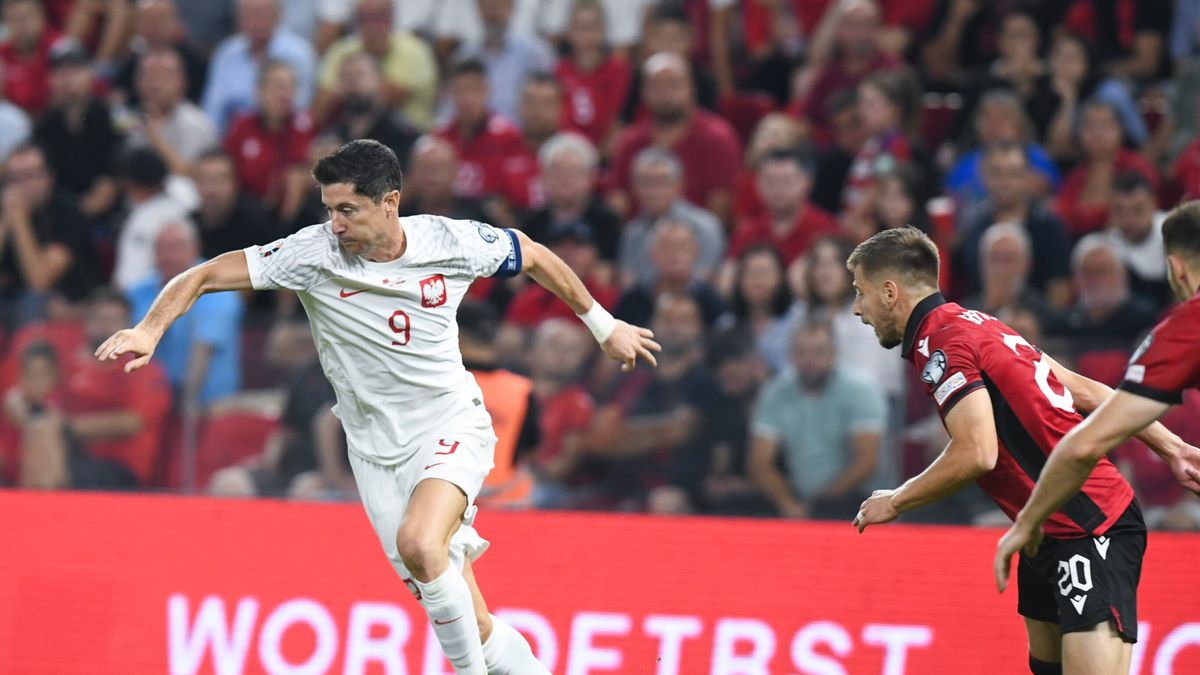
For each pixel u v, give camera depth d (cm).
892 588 2075
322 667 2123
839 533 2112
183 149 3528
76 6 4091
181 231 2828
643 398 2322
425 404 1589
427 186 3053
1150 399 1338
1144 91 3491
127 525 2239
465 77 3288
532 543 2158
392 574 2148
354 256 1537
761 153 3222
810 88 3416
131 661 2172
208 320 2419
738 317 2680
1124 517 1559
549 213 3052
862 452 2253
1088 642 1533
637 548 2141
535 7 3778
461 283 1587
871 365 2269
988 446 1476
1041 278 2855
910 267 1562
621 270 3031
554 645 2112
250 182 3428
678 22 3544
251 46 3700
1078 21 3544
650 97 3250
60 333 2466
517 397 2258
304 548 2186
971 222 2919
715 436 2302
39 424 2456
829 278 2392
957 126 3403
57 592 2220
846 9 3341
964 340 1520
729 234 3244
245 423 2411
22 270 3294
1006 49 3384
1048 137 3284
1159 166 3256
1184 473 1622
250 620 2162
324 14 3909
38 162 3309
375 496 1614
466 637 1537
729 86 3700
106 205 3484
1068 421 1527
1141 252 2853
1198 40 3478
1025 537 1393
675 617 2103
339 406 1633
